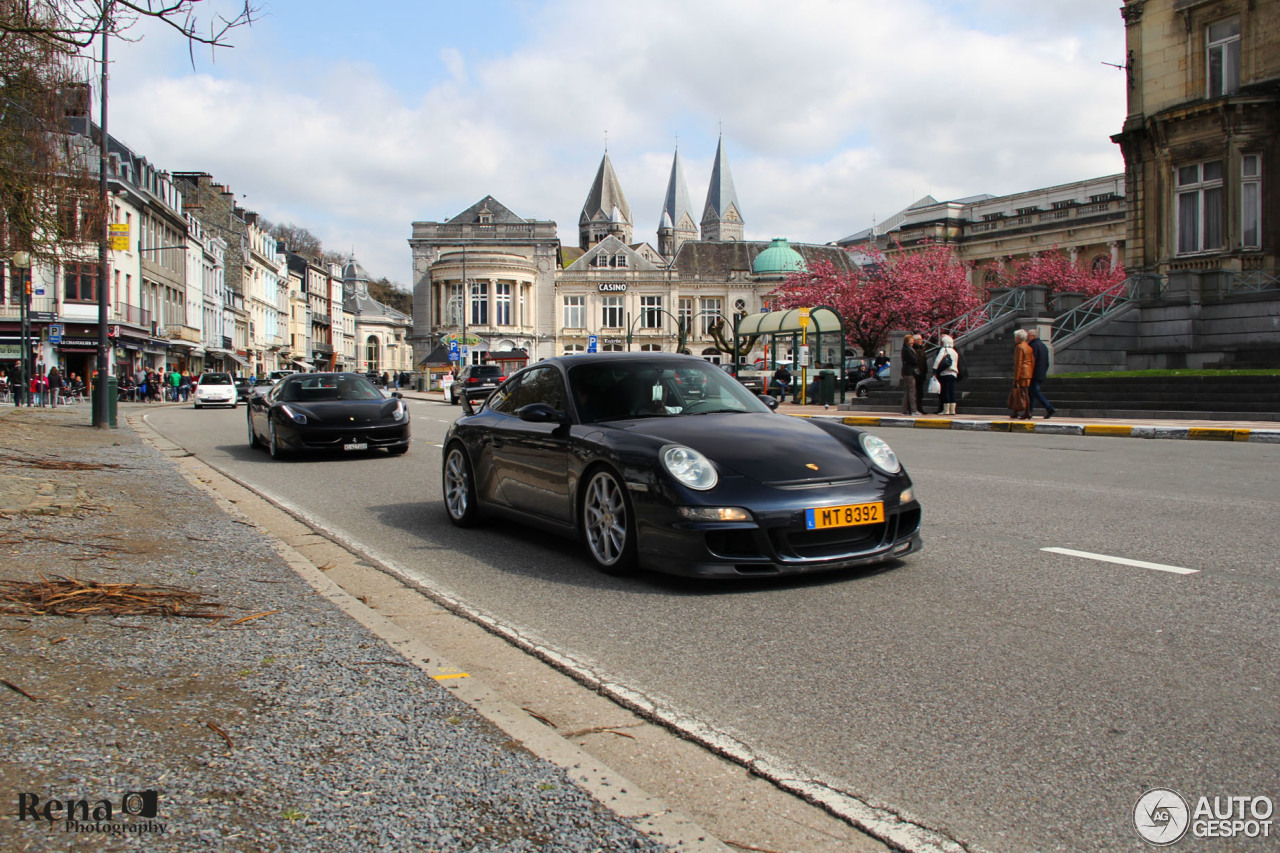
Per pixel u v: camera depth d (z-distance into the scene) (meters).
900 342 25.89
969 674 3.55
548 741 2.84
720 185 131.75
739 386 6.67
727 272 86.69
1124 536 6.23
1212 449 12.56
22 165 14.52
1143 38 26.48
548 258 83.81
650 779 2.71
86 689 3.23
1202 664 3.59
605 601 4.88
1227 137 24.25
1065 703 3.23
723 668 3.72
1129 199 27.03
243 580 5.03
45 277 42.53
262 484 10.35
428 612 4.66
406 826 2.31
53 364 43.25
